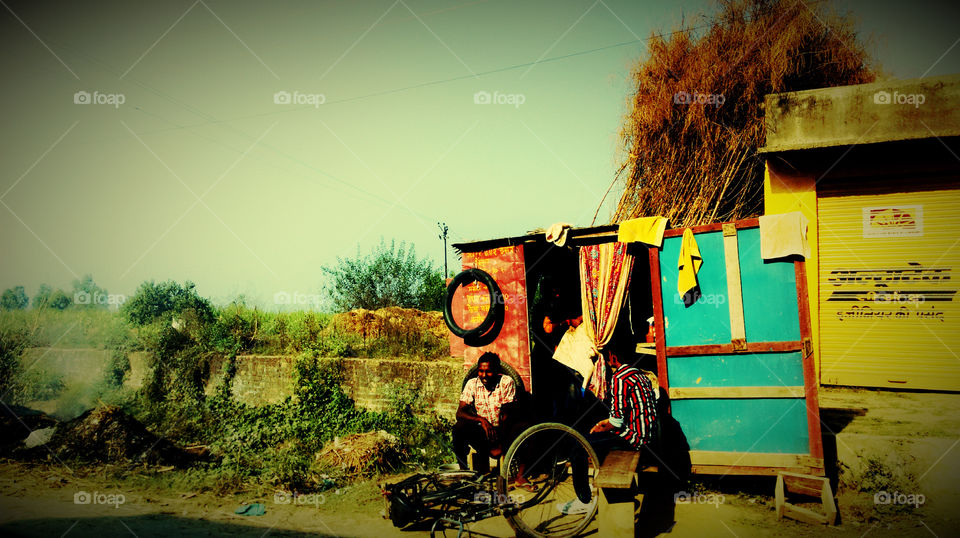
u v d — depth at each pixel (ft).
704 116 37.86
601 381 19.52
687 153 38.68
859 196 25.23
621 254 19.69
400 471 21.50
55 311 49.29
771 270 16.85
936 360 23.56
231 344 38.11
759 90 37.37
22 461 21.88
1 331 41.63
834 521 14.80
